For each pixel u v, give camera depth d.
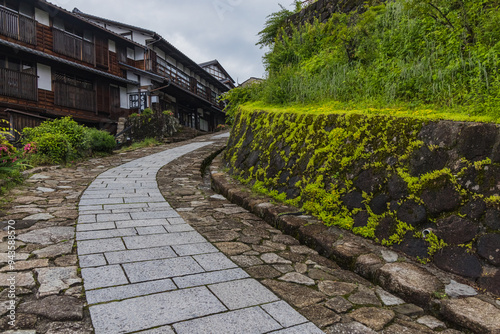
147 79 19.14
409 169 3.08
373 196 3.33
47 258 2.77
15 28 12.27
